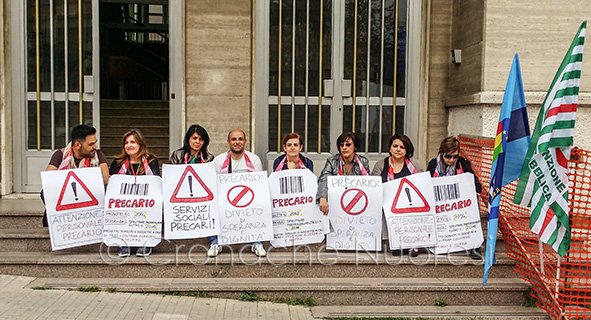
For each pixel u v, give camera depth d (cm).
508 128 520
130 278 562
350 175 598
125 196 568
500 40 684
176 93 753
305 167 608
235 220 576
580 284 532
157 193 572
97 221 573
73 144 578
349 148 599
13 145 740
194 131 589
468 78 724
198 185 571
